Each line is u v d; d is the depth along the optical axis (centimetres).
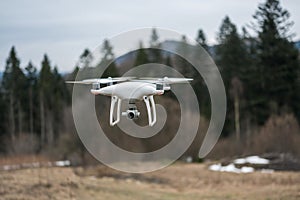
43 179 2370
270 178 2789
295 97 5000
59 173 2797
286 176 2858
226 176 3028
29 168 3384
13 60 5766
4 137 5500
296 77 5000
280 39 4991
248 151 4012
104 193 2264
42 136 5538
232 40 5238
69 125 3975
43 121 5675
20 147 4850
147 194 2388
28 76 5866
